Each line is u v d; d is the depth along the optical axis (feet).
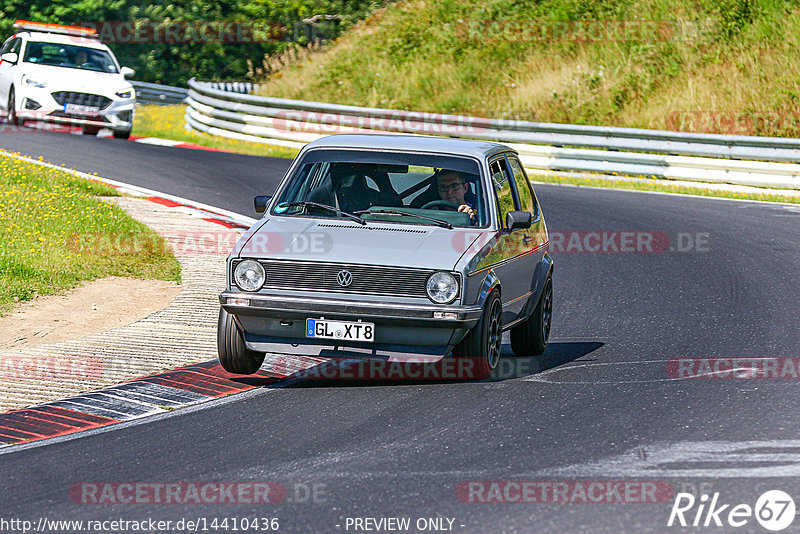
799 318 138.00
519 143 308.81
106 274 152.15
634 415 91.86
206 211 211.20
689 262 181.37
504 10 426.51
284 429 88.28
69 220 179.42
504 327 111.55
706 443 83.51
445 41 417.49
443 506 69.77
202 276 155.33
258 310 101.60
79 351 114.62
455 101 380.58
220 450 82.58
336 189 112.37
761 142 276.41
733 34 379.76
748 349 120.88
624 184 281.33
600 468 77.41
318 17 511.81
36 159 253.03
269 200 113.91
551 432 86.79
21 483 75.36
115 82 302.25
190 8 511.81
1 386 101.45
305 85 411.54
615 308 147.84
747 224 220.84
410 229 107.04
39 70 294.46
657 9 399.85
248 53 513.45
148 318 130.31
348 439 85.15
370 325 100.22
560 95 367.86
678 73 366.43
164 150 298.56
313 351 102.68
